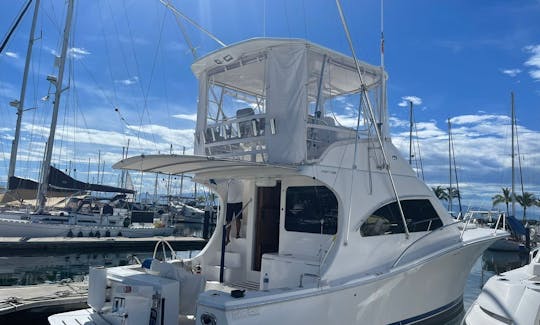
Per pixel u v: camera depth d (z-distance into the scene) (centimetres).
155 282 477
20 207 2328
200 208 4975
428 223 659
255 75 655
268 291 441
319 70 619
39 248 1895
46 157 2144
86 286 896
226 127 609
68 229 2152
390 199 602
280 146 538
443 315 707
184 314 504
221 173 595
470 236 757
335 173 543
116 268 563
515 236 2691
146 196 4553
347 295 502
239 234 695
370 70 634
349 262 523
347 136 598
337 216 551
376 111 632
